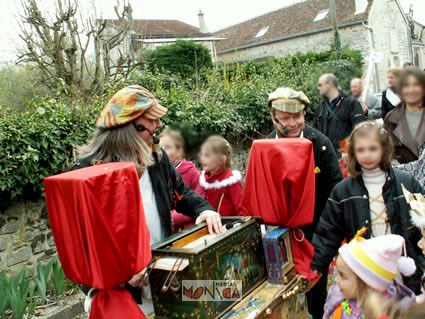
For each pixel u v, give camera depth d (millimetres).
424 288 2549
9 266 5023
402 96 3848
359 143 2770
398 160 3957
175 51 17766
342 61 14414
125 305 1762
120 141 2129
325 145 3385
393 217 2750
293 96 3332
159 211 2324
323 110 5734
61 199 1696
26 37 10531
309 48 27344
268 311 1974
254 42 30375
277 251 2244
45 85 10539
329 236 2920
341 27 25500
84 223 1638
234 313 1963
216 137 3572
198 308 1825
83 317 4504
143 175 2293
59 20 10133
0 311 3836
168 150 3680
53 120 5305
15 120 5062
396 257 2102
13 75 10766
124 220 1685
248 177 2432
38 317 4238
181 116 6824
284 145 2348
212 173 3508
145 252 1761
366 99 7453
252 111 8672
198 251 1817
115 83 8562
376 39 25344
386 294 2115
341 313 2281
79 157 2197
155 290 1931
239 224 2221
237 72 10680
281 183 2309
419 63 31578
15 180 4922
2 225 4969
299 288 2375
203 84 9195
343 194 2900
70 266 1731
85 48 10297
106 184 1655
